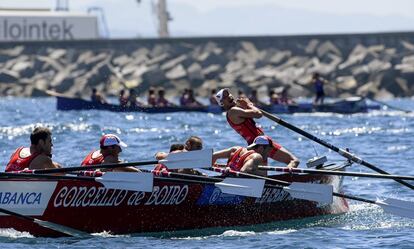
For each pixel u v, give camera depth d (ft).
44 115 419.54
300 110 439.63
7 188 133.28
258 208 152.15
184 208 144.66
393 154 244.42
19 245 129.59
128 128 331.57
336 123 367.86
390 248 128.26
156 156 151.74
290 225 152.05
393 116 421.18
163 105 432.25
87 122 366.43
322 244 131.85
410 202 145.79
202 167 139.54
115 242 133.90
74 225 137.59
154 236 140.56
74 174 140.26
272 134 306.35
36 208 134.92
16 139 284.41
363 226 149.79
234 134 304.50
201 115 416.87
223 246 130.93
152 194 141.08
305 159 235.81
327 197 145.79
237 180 142.00
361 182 196.24
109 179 136.46
